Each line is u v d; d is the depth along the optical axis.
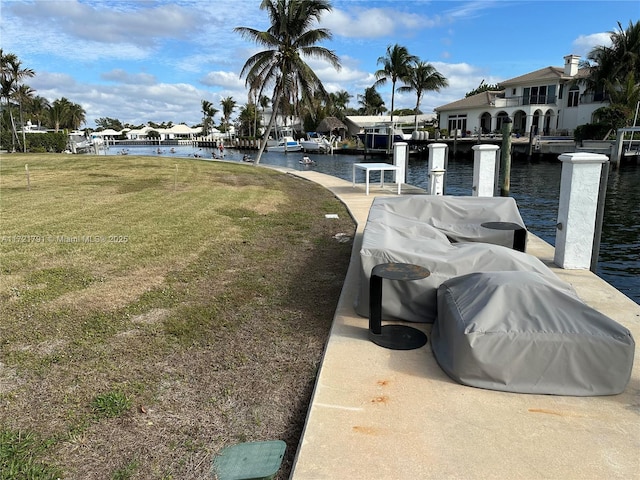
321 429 2.41
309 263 5.61
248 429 2.53
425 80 44.28
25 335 3.53
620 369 2.65
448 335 3.04
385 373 2.98
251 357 3.31
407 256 3.73
